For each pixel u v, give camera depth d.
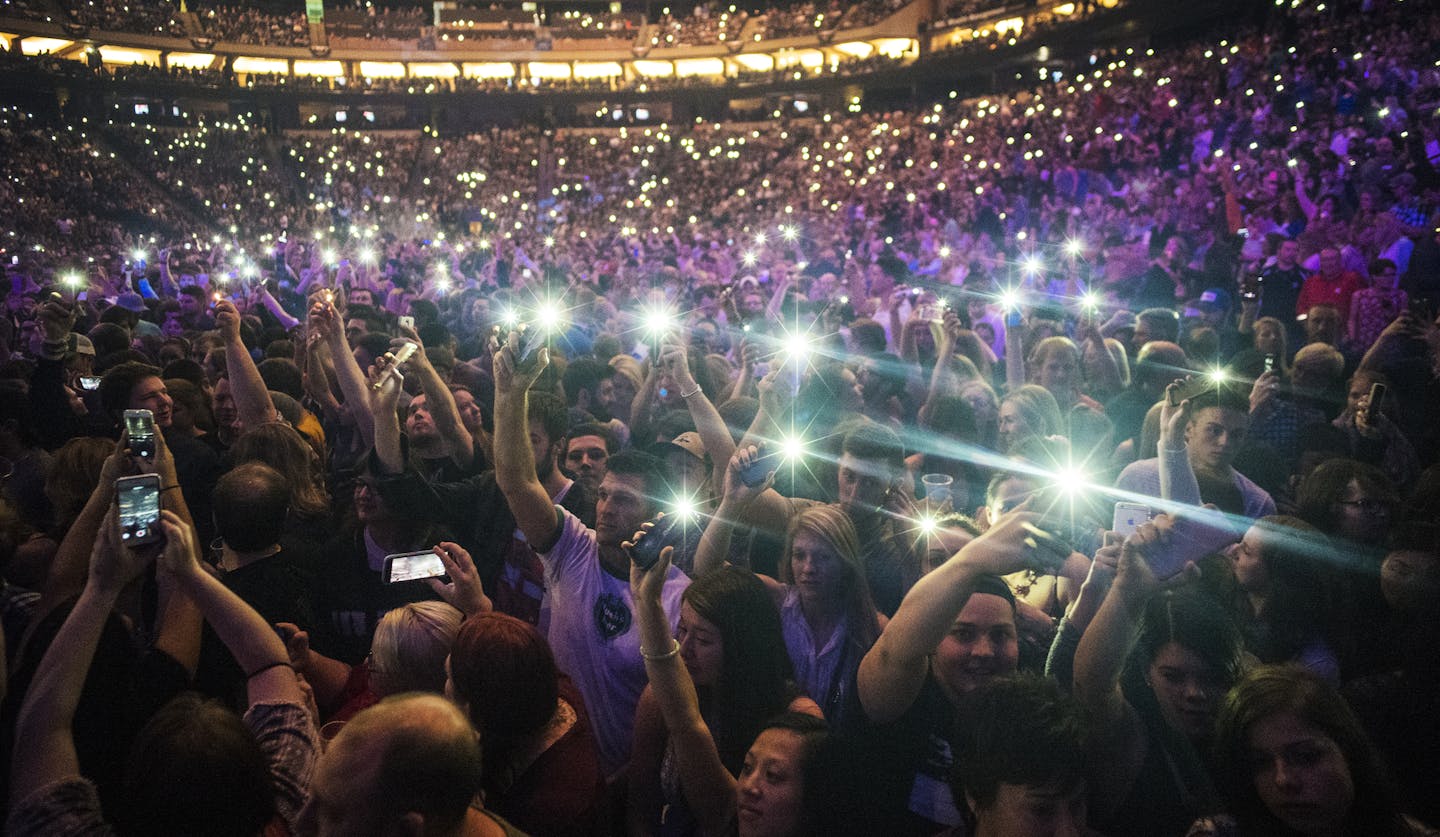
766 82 47.44
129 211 40.06
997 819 2.50
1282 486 5.24
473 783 2.22
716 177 43.44
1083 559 3.71
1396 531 3.53
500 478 3.85
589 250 24.92
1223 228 17.14
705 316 11.71
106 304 13.16
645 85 49.59
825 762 2.88
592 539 3.94
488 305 11.85
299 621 3.85
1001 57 39.78
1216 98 23.66
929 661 3.21
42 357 6.31
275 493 3.81
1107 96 26.39
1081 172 23.33
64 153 40.69
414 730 2.18
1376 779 2.50
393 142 49.41
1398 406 6.03
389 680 3.28
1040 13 40.06
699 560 3.81
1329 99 18.78
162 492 3.55
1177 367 7.12
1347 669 3.62
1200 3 30.22
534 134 48.81
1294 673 2.63
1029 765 2.45
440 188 46.91
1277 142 18.92
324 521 4.64
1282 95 19.83
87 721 2.95
